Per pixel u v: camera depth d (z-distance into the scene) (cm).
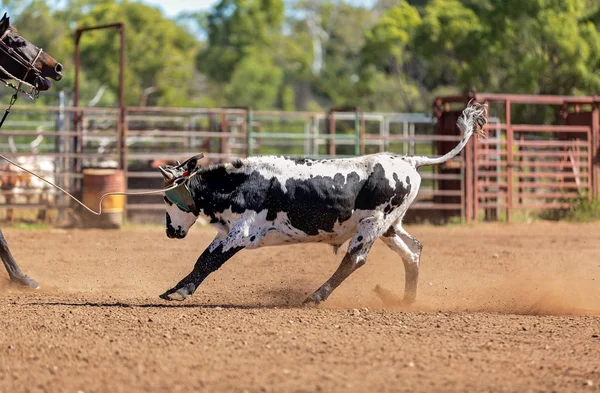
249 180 954
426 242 1847
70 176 2195
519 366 696
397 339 789
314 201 955
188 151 2598
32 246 1677
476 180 2373
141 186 2369
